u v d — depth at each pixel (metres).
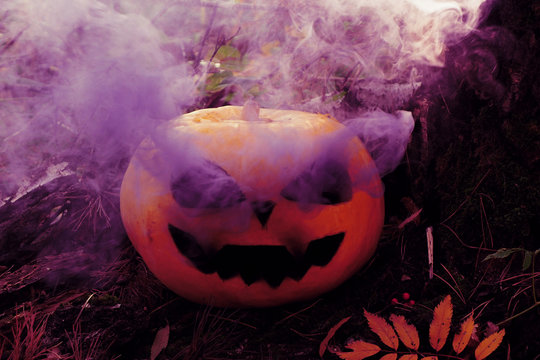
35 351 0.67
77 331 0.68
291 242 0.67
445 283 0.74
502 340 0.65
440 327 0.62
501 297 0.69
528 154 0.71
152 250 0.70
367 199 0.71
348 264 0.72
